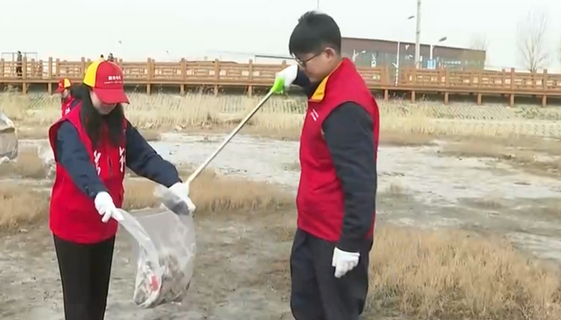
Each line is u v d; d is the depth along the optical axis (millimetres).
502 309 4598
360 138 2709
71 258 3145
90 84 2957
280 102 30266
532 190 11766
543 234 7883
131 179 10055
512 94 32625
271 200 8781
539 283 5043
